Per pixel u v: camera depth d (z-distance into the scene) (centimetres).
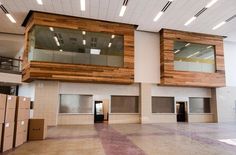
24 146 538
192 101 1376
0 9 967
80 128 960
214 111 1377
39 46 1004
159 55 1275
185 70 1243
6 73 1192
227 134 782
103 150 504
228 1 897
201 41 1296
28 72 987
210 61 1313
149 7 956
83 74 1039
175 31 1248
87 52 1078
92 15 1043
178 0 893
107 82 1130
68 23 1052
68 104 1151
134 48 1184
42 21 1009
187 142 615
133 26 1170
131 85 1259
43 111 1069
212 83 1279
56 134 759
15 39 1286
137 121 1241
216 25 1163
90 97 1188
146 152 486
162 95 1298
